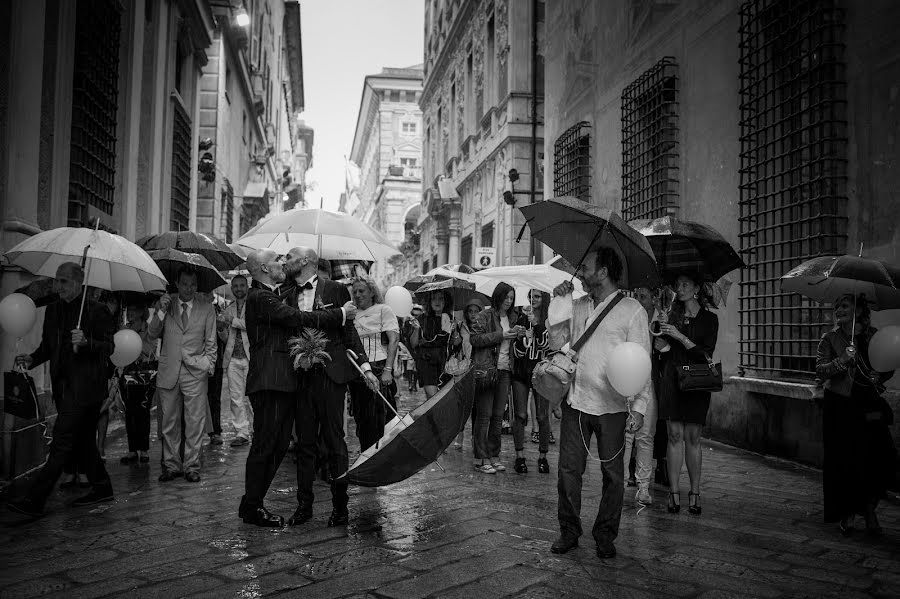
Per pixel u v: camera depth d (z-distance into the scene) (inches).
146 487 227.8
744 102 325.1
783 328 294.0
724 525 185.3
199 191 720.3
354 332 190.2
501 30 788.0
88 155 335.3
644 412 156.1
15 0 247.9
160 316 240.2
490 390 257.0
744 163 324.2
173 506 201.5
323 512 196.4
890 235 238.1
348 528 179.0
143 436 270.1
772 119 304.0
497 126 793.6
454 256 1028.5
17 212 249.0
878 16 245.4
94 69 333.7
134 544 163.9
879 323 233.0
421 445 180.4
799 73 286.5
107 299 237.9
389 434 181.8
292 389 179.2
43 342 198.2
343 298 193.2
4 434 233.3
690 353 196.5
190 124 609.0
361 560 152.5
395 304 240.4
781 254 287.7
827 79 266.8
